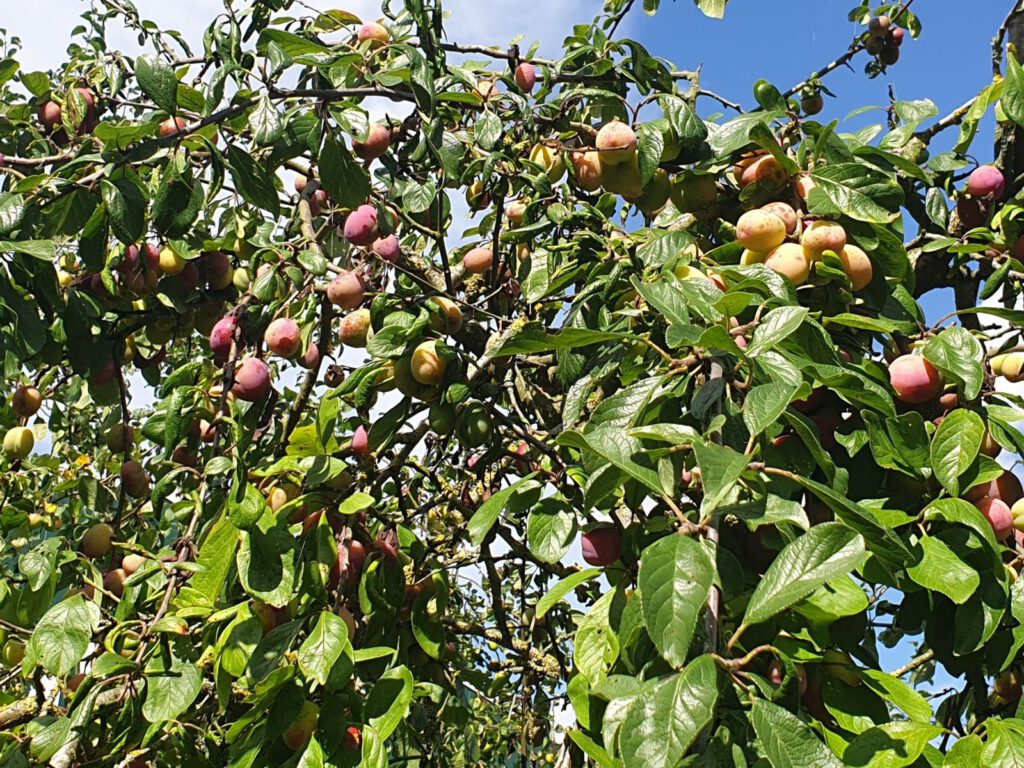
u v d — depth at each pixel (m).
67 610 1.96
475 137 2.60
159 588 2.12
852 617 1.69
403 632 2.40
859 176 2.11
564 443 1.37
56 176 2.27
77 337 2.85
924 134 2.81
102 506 3.54
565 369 2.16
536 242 2.87
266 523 1.96
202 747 2.41
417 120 2.94
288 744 1.75
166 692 1.89
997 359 2.35
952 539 1.67
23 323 2.35
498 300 3.11
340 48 2.86
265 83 2.45
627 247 2.18
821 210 2.07
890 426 1.75
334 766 1.71
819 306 2.07
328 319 2.96
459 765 4.00
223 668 1.89
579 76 2.83
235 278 3.34
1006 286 2.42
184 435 2.31
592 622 1.63
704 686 1.13
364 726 1.69
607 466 1.41
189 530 2.16
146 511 3.35
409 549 2.35
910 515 1.84
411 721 2.79
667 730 1.10
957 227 2.57
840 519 1.27
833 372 1.60
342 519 2.20
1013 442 1.81
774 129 2.62
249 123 2.57
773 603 1.21
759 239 2.06
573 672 3.00
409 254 3.20
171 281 3.12
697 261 2.10
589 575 1.68
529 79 3.02
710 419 1.54
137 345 3.63
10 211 2.30
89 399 4.31
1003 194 2.50
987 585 1.66
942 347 1.85
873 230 2.09
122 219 2.26
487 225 3.26
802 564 1.24
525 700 3.38
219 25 2.90
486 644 4.41
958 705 1.97
